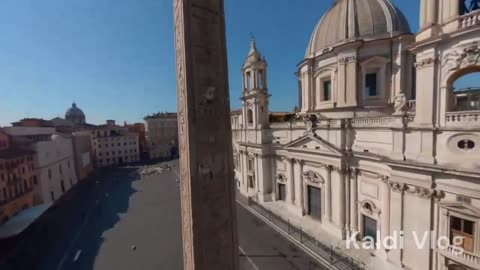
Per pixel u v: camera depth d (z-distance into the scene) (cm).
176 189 5544
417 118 1712
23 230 3409
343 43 2808
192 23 420
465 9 1534
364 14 2834
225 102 467
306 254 2395
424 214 1697
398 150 1841
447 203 1561
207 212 443
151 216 3844
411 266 1786
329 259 2262
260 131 3784
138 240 3002
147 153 11444
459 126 1485
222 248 465
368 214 2364
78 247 2909
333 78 3025
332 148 2623
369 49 2772
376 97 2822
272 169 3797
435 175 1628
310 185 3083
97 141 9094
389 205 2092
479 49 1383
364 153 2309
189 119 419
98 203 4725
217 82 452
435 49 1575
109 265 2469
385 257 2091
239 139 4634
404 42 2642
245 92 4122
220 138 458
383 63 2755
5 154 3709
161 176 7100
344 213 2581
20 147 4291
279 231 2888
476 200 1462
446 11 1520
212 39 447
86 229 3453
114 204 4609
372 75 2856
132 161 10075
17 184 3756
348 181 2552
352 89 2828
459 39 1462
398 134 1834
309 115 2977
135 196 5103
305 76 3416
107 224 3597
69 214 4166
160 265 2423
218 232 459
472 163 1446
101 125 10800
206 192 440
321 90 3238
